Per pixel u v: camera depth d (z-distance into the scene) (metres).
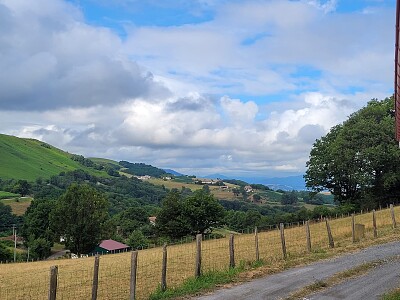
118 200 153.38
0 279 25.81
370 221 38.16
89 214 76.56
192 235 80.81
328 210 71.69
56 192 151.50
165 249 14.90
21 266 39.19
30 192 153.62
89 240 76.31
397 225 33.22
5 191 152.00
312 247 24.81
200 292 14.20
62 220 75.94
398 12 9.98
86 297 16.02
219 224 82.31
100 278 20.86
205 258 23.75
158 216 82.31
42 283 22.00
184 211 80.31
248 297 13.30
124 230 109.44
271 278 16.28
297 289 14.27
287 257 21.17
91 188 79.50
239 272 17.22
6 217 108.25
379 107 67.38
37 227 87.69
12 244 94.00
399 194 63.84
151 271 20.72
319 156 68.25
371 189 64.50
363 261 19.50
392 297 12.52
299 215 74.12
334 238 28.66
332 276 16.36
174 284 16.17
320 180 67.44
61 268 29.34
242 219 98.44
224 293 13.93
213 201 81.50
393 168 60.94
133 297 13.39
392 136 59.81
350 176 62.41
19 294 18.66
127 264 26.88
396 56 12.30
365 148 60.00
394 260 19.64
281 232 21.28
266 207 158.50
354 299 12.93
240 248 27.69
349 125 67.19
